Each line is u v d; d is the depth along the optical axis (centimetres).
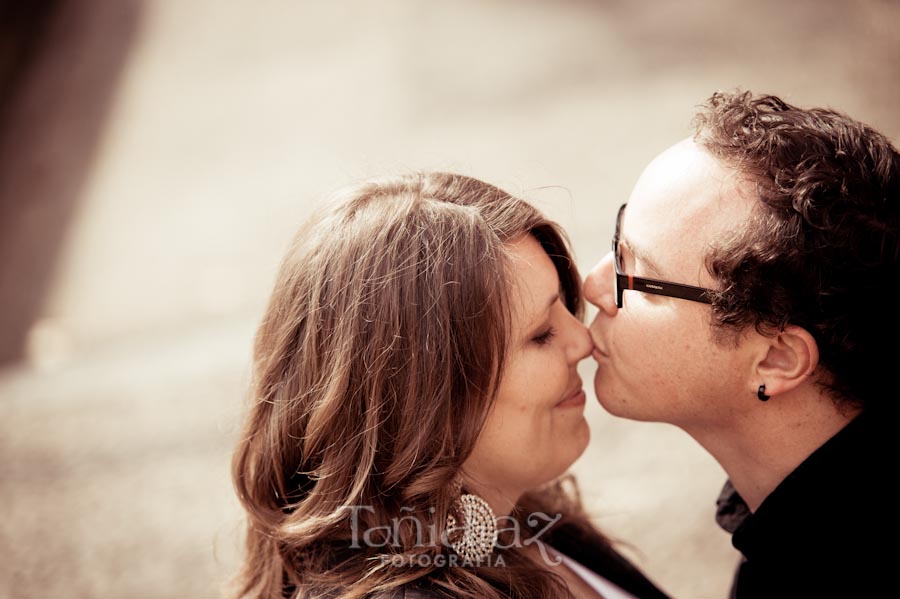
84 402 611
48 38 1709
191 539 407
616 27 1272
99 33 1694
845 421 163
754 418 167
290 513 171
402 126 1163
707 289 159
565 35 1297
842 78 868
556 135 1003
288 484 170
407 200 160
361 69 1373
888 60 873
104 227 1115
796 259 150
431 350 151
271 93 1373
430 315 151
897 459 157
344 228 160
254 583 178
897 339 154
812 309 152
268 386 168
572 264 180
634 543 357
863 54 909
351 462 156
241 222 1034
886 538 157
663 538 360
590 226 738
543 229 172
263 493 172
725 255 155
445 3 1524
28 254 1087
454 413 154
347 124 1216
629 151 920
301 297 163
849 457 160
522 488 175
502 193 169
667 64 1109
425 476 153
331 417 155
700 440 183
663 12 1259
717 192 159
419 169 192
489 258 154
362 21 1544
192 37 1625
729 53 1070
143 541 412
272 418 167
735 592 193
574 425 176
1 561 408
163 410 564
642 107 1016
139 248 1035
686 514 374
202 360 663
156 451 507
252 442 173
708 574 339
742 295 155
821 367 158
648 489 396
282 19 1627
